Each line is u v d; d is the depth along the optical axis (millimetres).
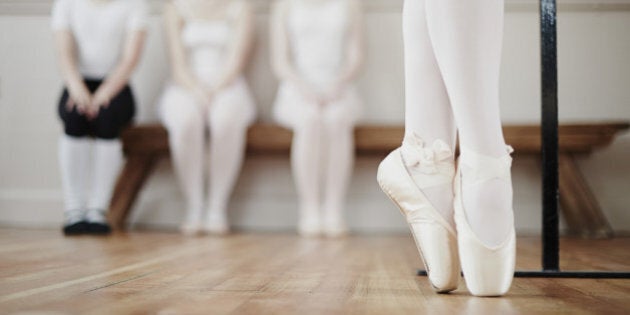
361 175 2850
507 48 2691
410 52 957
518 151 2592
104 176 2449
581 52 2434
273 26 2809
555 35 1155
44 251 1554
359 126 2641
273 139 2674
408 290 942
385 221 2834
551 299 853
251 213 2908
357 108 2633
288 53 2834
